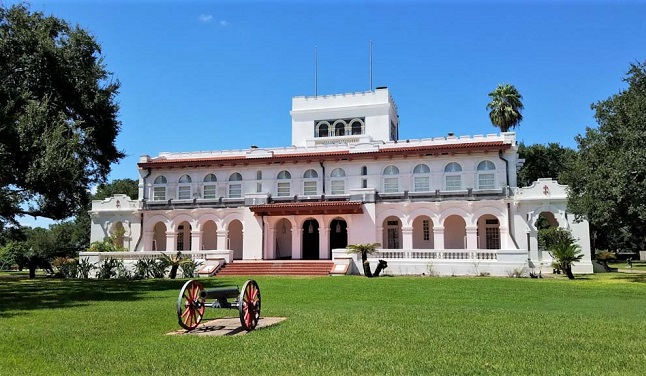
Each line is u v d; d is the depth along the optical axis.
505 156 37.50
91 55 28.22
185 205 42.59
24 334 11.64
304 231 42.38
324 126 47.25
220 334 11.56
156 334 11.63
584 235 35.31
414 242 40.22
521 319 13.41
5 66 23.84
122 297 20.36
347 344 10.22
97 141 28.41
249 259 39.53
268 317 14.09
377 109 46.06
